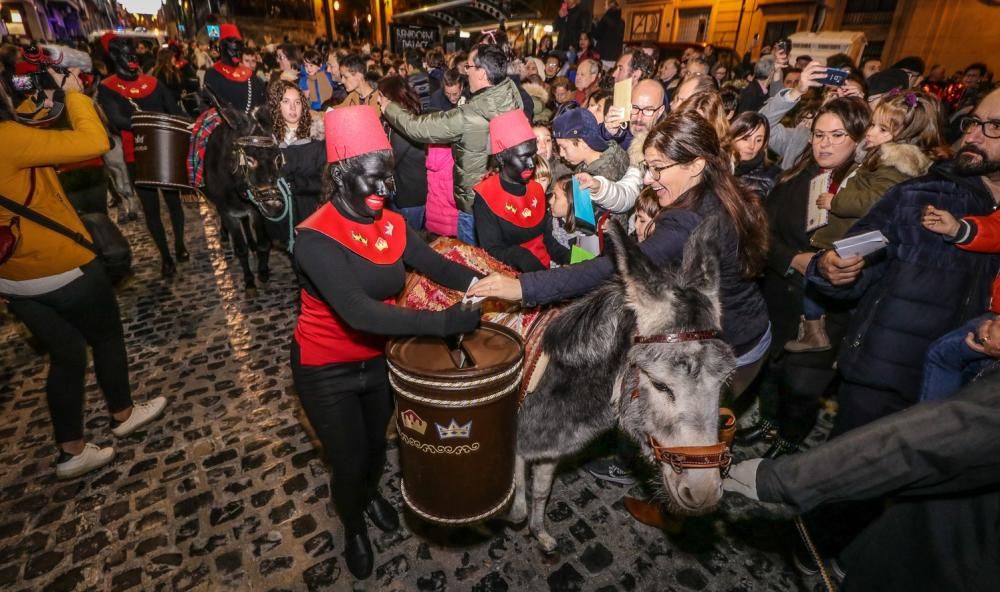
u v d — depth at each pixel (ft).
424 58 35.12
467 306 5.43
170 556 7.90
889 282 6.66
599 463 9.84
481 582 7.68
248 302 15.99
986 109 5.92
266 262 17.15
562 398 6.41
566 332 6.05
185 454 9.95
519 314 6.70
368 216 5.71
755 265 6.70
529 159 7.98
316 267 5.33
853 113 8.21
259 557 7.93
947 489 3.82
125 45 16.01
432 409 5.02
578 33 31.32
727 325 7.22
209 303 15.89
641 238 8.29
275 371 12.62
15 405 11.32
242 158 12.19
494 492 5.78
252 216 15.24
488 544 8.28
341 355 6.15
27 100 8.01
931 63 42.70
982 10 39.27
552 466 7.40
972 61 40.27
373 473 7.93
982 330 5.00
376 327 5.23
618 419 6.22
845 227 8.16
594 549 8.27
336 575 7.68
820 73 12.23
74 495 8.95
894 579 4.70
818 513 8.34
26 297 7.93
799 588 7.68
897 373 6.60
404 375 4.98
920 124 8.51
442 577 7.72
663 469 5.47
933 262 6.27
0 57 10.11
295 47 19.62
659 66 26.12
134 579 7.54
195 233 21.54
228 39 16.71
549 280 5.94
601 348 5.77
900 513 4.68
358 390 6.56
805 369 8.79
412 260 6.50
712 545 8.34
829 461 3.89
